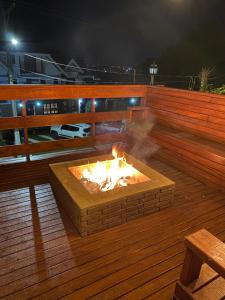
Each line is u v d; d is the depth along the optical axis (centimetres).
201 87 745
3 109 1911
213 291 161
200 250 140
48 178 361
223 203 314
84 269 210
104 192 265
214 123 383
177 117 444
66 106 2264
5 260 217
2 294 187
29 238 244
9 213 282
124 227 263
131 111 476
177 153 402
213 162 344
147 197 275
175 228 264
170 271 211
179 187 351
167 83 2047
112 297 187
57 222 269
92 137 441
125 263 218
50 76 2319
